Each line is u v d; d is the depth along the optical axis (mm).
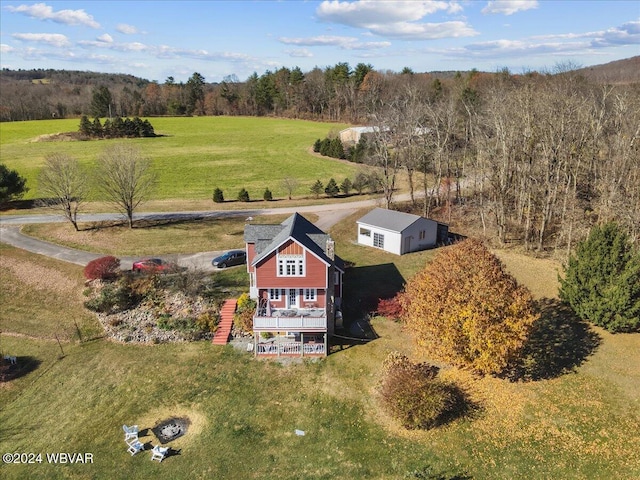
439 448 27938
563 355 35781
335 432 29531
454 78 166500
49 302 44500
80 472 26859
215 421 30688
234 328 40625
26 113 184125
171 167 105750
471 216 69062
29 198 77188
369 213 60688
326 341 37125
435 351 32062
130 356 37469
